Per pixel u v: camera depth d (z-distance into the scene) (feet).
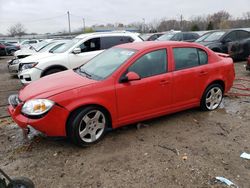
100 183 10.68
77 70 16.67
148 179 10.84
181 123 16.28
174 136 14.56
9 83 31.14
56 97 12.46
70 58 26.04
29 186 9.55
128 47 16.06
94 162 12.13
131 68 14.26
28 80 24.94
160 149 13.15
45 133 12.69
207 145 13.52
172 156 12.48
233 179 10.75
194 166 11.65
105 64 15.31
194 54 16.75
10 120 17.57
